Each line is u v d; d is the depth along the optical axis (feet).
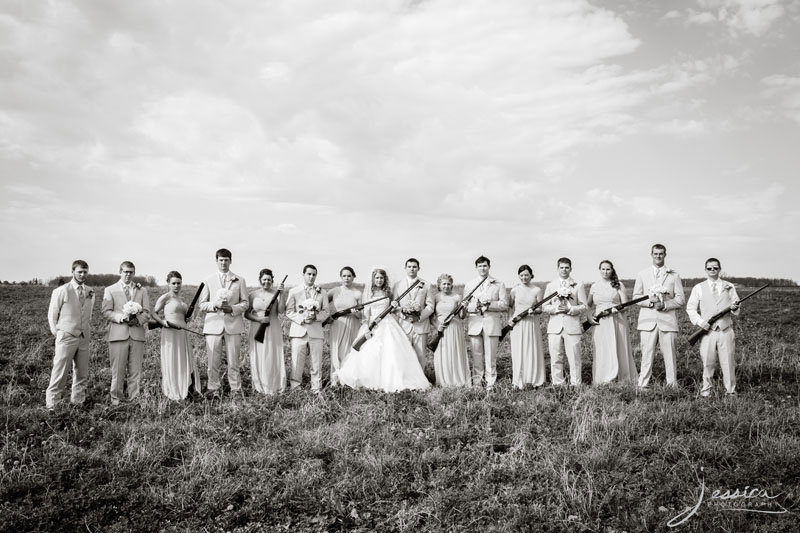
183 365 34.01
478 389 33.55
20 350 42.98
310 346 35.27
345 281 39.40
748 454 23.34
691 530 18.30
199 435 26.53
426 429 26.73
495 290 37.27
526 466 22.85
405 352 35.88
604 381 36.37
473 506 20.25
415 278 38.09
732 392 32.76
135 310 31.65
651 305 34.71
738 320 59.41
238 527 19.61
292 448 25.12
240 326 35.19
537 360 36.83
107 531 19.19
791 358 41.88
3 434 26.11
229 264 35.81
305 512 20.35
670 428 26.37
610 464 22.71
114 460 23.72
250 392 35.17
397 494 21.26
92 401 32.65
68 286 31.50
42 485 21.53
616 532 18.65
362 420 28.17
